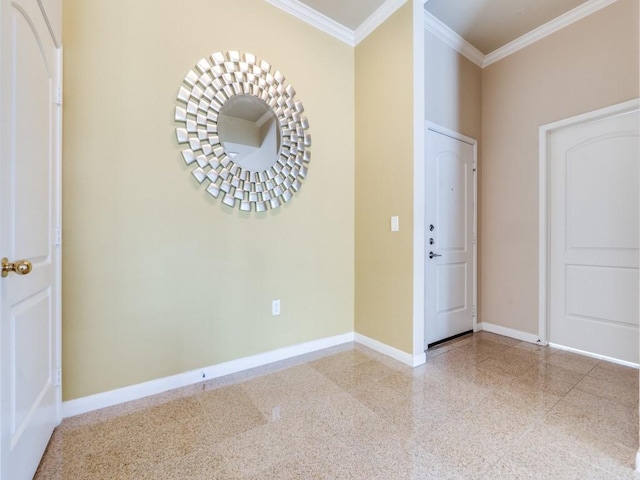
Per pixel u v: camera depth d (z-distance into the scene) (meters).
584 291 2.50
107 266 1.69
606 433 1.47
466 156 3.00
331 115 2.62
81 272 1.62
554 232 2.68
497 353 2.51
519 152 2.85
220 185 2.06
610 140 2.36
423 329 2.31
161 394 1.83
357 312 2.76
